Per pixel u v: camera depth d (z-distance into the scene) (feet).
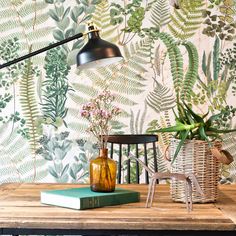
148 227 4.55
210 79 10.06
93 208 5.24
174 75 10.06
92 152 10.02
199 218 4.77
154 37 10.06
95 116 5.90
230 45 10.09
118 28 10.06
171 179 5.50
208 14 10.08
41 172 10.07
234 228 4.55
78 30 10.05
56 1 10.03
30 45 10.04
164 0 10.06
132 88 10.05
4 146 10.07
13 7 10.03
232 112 10.07
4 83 10.05
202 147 5.64
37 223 4.56
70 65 10.02
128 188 6.92
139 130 10.05
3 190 6.59
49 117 10.06
